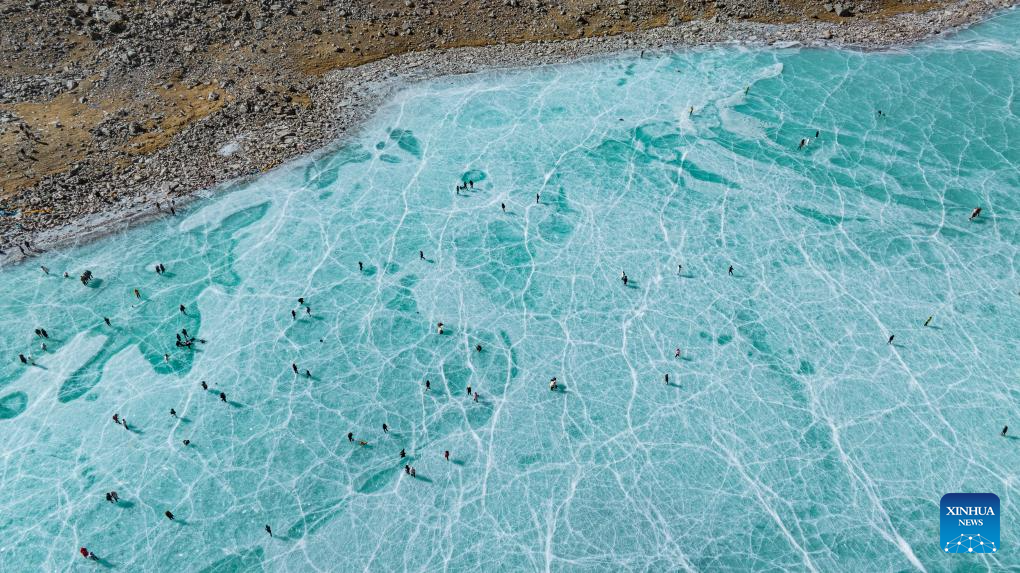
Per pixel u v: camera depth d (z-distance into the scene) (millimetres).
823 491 36688
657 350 43750
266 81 62344
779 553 34312
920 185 53969
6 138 54906
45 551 34344
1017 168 55062
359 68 65250
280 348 43781
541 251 49938
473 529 35562
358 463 38219
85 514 35750
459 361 43281
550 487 37219
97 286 46812
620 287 47531
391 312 46000
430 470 37969
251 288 47250
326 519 35844
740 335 44406
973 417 39656
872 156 56562
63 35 62781
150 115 58312
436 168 56344
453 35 69062
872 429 39281
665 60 67312
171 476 37375
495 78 65375
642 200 53531
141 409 40406
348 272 48500
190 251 49469
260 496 36688
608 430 39719
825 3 72812
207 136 57156
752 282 47531
